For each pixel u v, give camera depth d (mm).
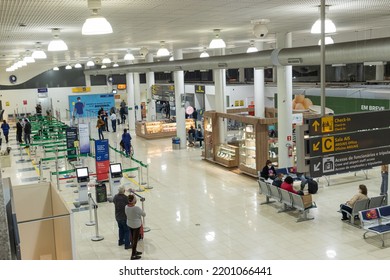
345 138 7305
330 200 11891
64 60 25844
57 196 6848
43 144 18766
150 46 17344
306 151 7027
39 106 34688
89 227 10398
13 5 6375
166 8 7406
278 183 11375
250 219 10602
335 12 8820
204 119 17766
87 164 17875
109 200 12430
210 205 11828
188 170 16250
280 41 13242
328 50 9102
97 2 5938
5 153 18391
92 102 34031
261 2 7160
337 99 17266
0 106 36406
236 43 17922
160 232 9938
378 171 14945
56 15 7473
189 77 36000
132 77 28656
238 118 15359
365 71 18719
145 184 14227
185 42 15695
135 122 26922
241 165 15383
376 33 15109
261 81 18891
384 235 9328
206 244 9156
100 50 18453
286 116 13734
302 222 10273
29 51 15703
